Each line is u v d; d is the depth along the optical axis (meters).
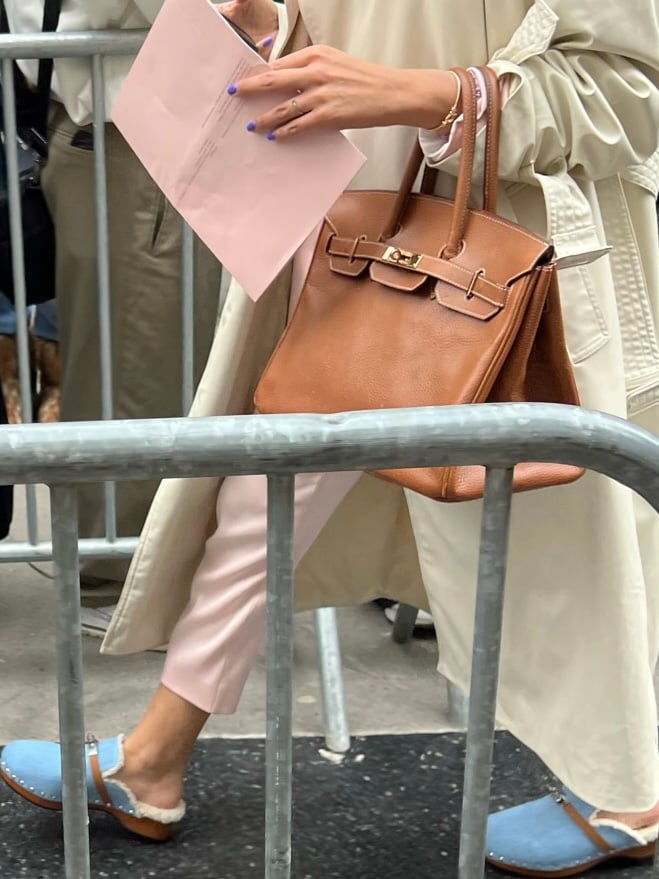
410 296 1.28
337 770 1.87
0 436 0.84
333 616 2.05
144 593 1.59
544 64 1.28
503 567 0.94
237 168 1.27
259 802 1.77
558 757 1.49
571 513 1.40
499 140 1.25
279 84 1.22
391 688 2.13
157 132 1.29
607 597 1.40
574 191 1.31
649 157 1.39
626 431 0.90
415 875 1.64
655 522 1.53
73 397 2.25
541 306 1.18
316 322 1.35
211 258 2.12
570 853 1.61
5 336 2.80
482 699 0.98
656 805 1.59
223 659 1.54
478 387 1.19
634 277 1.42
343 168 1.25
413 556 1.80
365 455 0.87
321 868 1.64
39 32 1.98
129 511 2.27
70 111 2.01
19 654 2.20
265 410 1.35
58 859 1.63
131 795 1.61
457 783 1.85
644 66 1.34
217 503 1.54
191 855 1.65
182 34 1.25
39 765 1.66
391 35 1.35
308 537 1.52
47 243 2.18
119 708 2.04
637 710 1.42
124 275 2.11
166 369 2.19
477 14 1.31
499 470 0.90
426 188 1.37
